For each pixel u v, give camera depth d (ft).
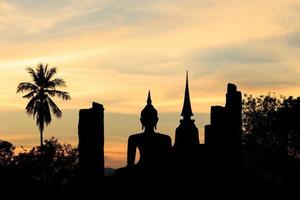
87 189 158.20
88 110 159.84
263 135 321.52
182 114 174.29
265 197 177.27
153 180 163.73
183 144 169.27
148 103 177.88
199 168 162.30
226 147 162.40
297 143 319.27
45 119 414.00
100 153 159.53
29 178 290.56
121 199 161.68
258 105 335.67
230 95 165.99
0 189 276.62
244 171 168.25
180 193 160.76
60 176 310.24
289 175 301.22
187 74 177.68
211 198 158.61
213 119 163.53
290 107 327.06
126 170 168.25
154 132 174.91
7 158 303.07
